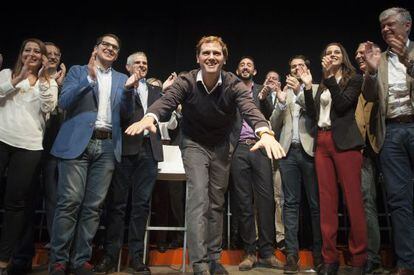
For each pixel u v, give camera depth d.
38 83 2.22
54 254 2.03
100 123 2.22
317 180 2.46
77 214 2.11
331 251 2.24
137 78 2.24
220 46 1.92
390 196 2.09
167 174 2.69
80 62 4.77
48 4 4.84
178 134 3.38
